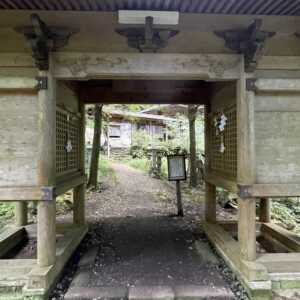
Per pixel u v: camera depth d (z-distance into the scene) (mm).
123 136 16891
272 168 2916
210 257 3625
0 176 2775
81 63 2822
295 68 2951
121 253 3766
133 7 2609
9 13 2717
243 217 2840
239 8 2686
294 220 5973
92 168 8078
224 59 2887
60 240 3539
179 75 2891
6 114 2809
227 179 3572
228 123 3623
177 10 2650
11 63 2799
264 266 2730
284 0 2543
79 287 2818
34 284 2521
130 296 2637
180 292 2707
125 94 4836
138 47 2844
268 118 2926
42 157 2727
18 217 4492
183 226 4996
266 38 2805
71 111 3941
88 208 6332
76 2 2545
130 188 8469
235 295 2686
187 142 10258
